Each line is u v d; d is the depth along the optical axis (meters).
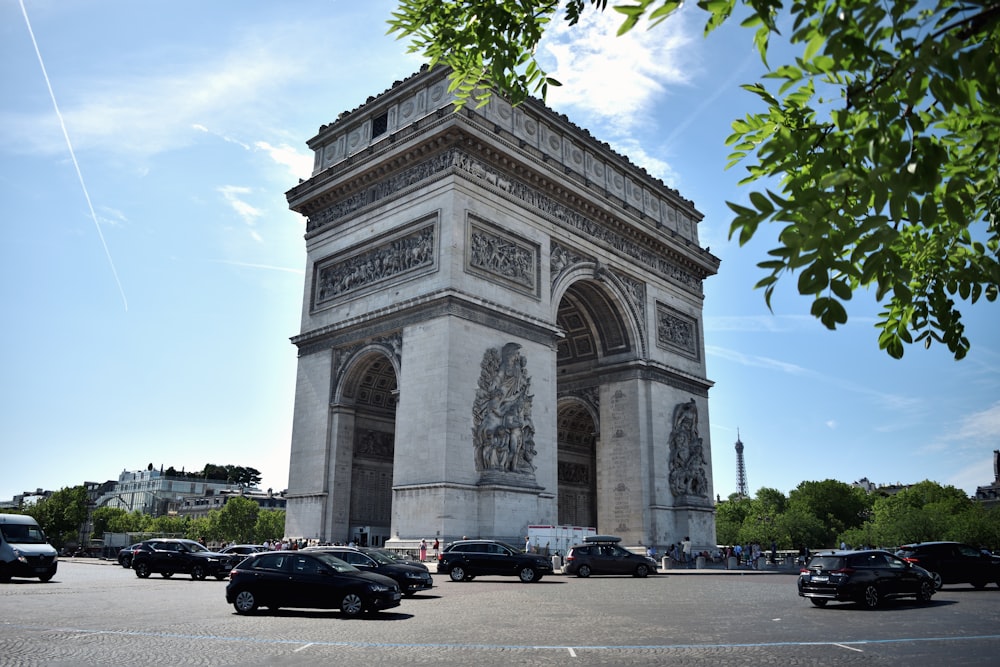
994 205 12.62
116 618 31.81
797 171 11.35
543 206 76.62
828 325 9.94
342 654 21.92
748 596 43.56
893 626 29.47
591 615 32.56
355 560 41.19
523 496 65.12
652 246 91.50
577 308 87.81
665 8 10.13
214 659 21.05
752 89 12.02
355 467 72.81
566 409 93.62
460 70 17.83
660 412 86.00
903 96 9.49
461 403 63.31
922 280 13.45
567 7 16.34
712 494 90.69
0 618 31.61
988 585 57.00
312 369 76.00
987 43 8.66
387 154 72.12
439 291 64.75
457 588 47.72
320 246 80.00
